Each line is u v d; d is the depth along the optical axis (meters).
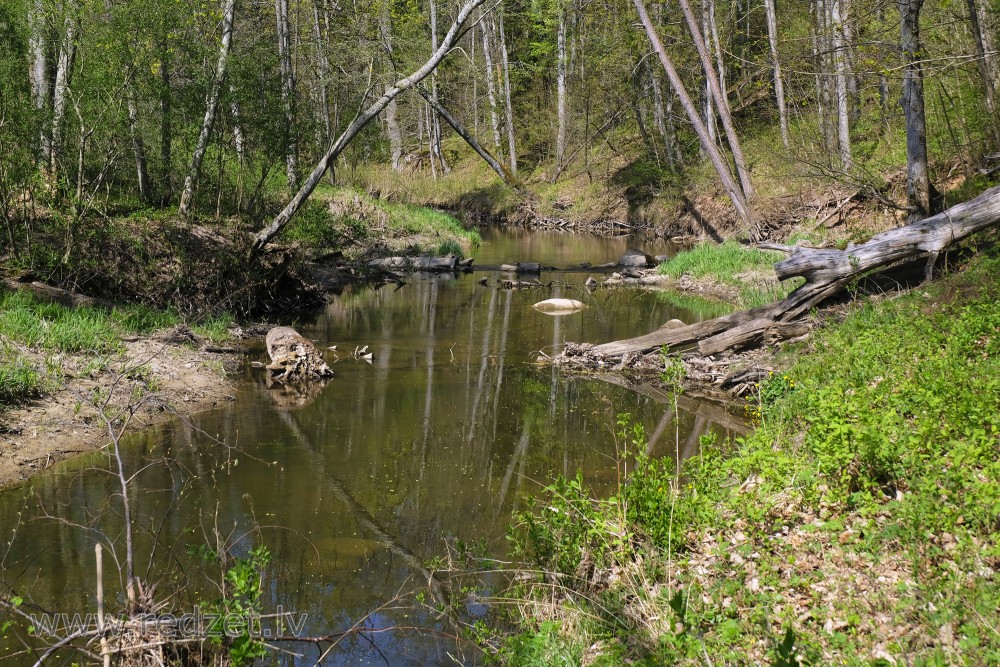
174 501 7.22
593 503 6.97
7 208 12.28
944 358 7.75
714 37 26.31
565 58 40.28
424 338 14.62
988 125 15.91
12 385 8.73
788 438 7.28
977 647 3.98
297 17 28.02
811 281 11.55
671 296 19.27
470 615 5.53
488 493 7.60
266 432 9.21
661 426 9.58
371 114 15.60
